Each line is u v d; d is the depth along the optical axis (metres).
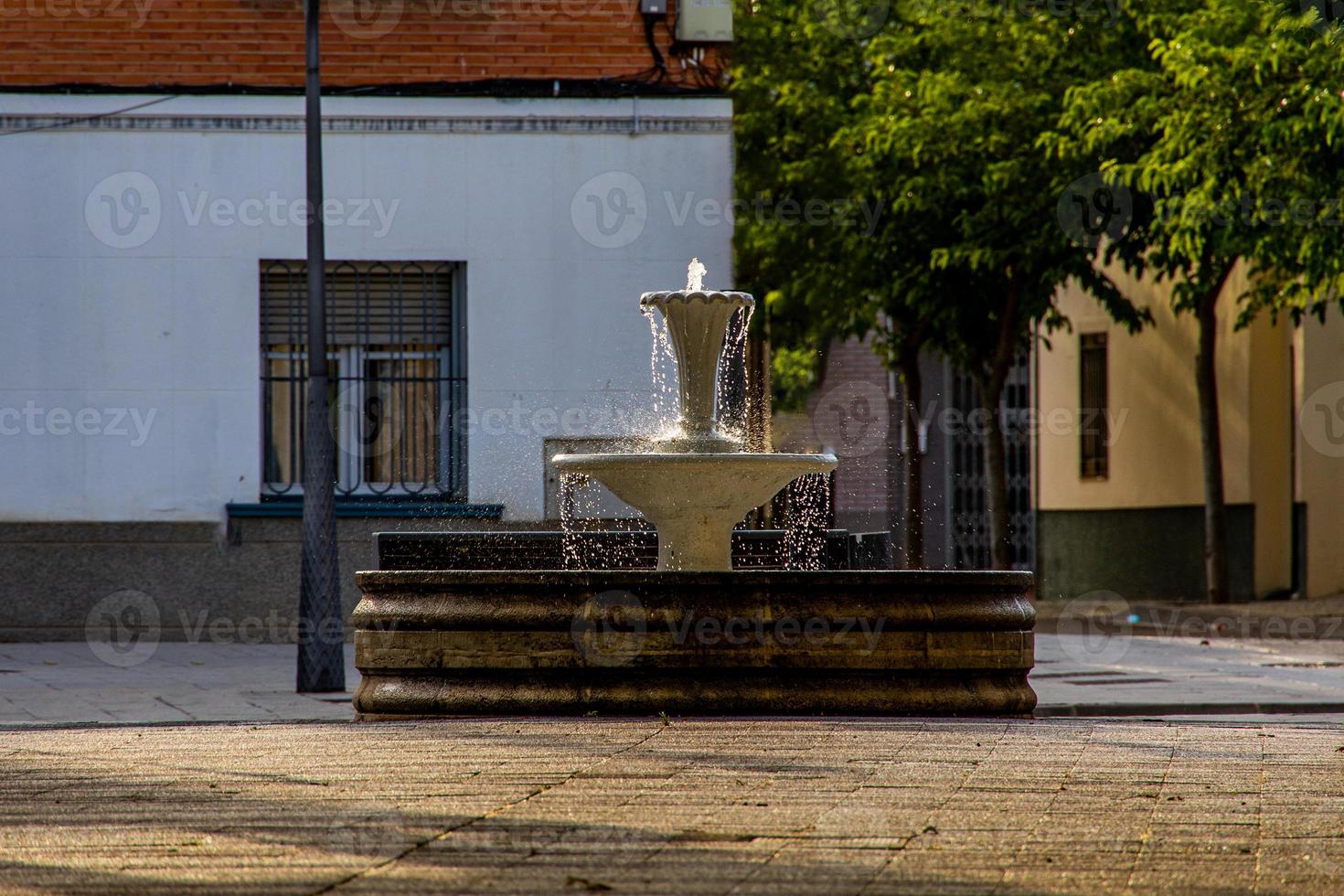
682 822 13.59
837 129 52.25
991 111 49.66
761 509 42.84
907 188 51.31
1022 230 51.19
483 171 41.94
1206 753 17.97
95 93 40.81
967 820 13.78
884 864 12.05
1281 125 43.94
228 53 41.59
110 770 16.53
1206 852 12.63
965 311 54.25
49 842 12.87
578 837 12.99
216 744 18.42
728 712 20.09
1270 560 57.97
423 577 20.42
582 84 42.31
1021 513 65.25
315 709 27.78
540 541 27.88
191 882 11.43
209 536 41.12
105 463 40.91
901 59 52.53
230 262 41.22
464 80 41.94
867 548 31.36
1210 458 53.56
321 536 30.78
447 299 42.31
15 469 40.62
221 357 41.19
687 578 20.17
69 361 40.81
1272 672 35.66
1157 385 59.91
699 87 42.66
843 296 53.53
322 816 13.89
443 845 12.68
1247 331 57.44
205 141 41.19
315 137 31.66
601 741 18.05
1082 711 29.17
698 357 24.70
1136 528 60.56
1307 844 12.98
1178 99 46.91
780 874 11.70
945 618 20.47
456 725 19.41
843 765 16.53
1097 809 14.37
